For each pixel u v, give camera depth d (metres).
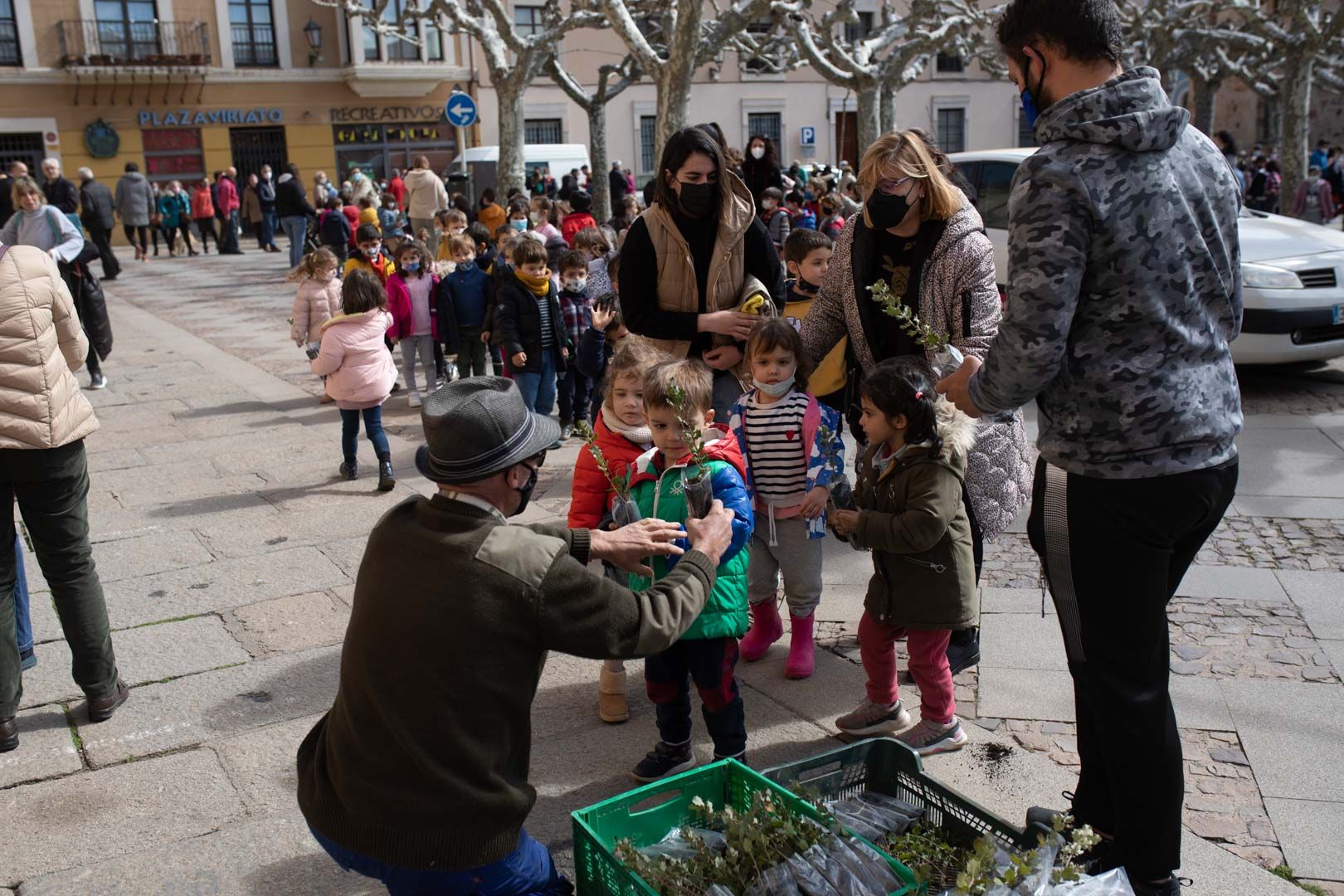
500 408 2.06
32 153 27.78
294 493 6.45
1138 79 2.18
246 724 3.75
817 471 3.61
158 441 7.70
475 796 2.02
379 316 6.43
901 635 3.45
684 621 2.21
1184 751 3.35
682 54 12.90
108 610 4.73
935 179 3.35
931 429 3.13
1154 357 2.22
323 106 30.23
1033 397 2.39
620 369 3.64
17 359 3.44
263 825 3.17
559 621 2.03
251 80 29.33
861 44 20.17
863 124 20.28
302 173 30.34
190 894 2.87
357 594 2.11
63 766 3.50
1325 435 6.68
